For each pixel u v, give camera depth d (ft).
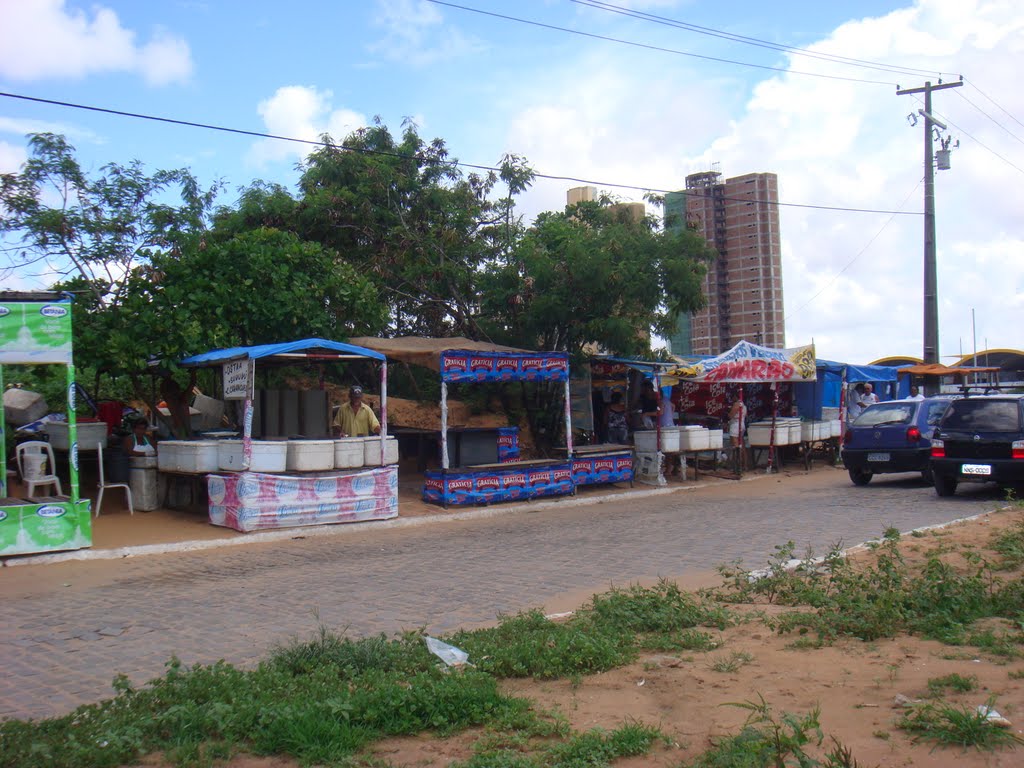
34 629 24.50
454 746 15.56
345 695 17.11
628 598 24.89
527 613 24.44
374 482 44.16
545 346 64.85
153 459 45.09
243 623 25.05
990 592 24.68
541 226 67.41
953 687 17.22
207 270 48.98
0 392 40.27
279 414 48.16
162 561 34.65
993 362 111.86
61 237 46.75
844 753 13.46
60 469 50.39
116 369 46.62
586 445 60.59
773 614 24.72
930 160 87.76
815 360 71.00
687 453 62.13
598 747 14.76
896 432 56.34
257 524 39.91
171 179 49.88
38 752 14.40
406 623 25.09
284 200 66.18
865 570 28.58
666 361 66.03
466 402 74.49
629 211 67.92
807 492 55.72
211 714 16.01
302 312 51.21
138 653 22.16
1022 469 47.32
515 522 45.55
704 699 17.44
